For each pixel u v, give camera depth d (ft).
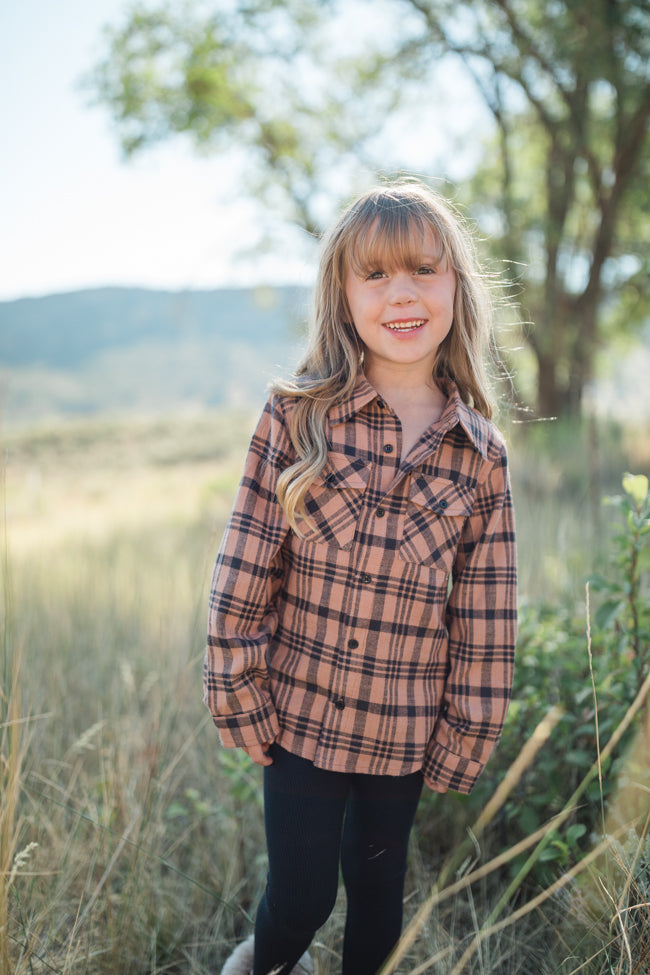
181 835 7.22
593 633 6.63
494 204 36.88
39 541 24.29
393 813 4.95
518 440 28.12
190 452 84.38
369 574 4.75
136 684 9.84
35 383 255.50
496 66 36.45
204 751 8.39
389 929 5.03
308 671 4.80
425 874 6.38
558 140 37.37
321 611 4.79
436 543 4.86
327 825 4.74
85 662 10.53
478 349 5.39
